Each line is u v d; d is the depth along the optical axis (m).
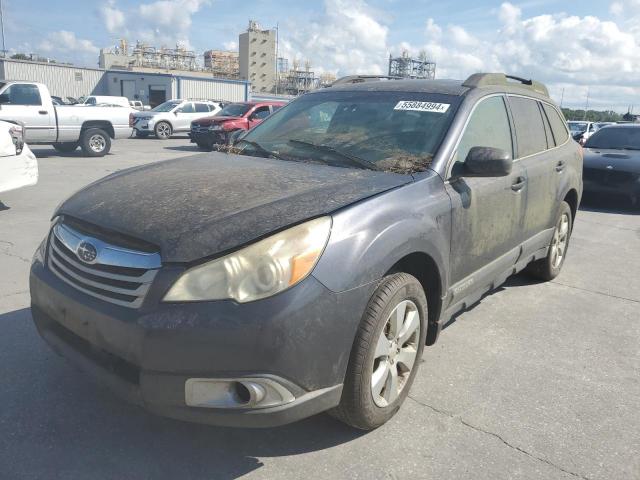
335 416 2.74
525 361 3.77
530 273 5.55
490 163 3.16
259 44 114.56
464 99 3.64
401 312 2.80
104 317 2.36
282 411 2.29
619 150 10.70
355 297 2.45
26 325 3.95
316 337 2.32
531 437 2.88
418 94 3.81
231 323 2.19
